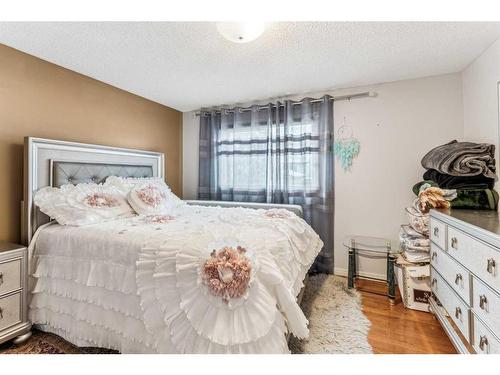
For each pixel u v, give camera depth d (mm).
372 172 2566
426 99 2352
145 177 2783
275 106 2930
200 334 1061
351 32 1609
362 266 2611
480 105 1915
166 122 3285
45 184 1890
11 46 1797
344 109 2660
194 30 1592
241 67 2135
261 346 1038
